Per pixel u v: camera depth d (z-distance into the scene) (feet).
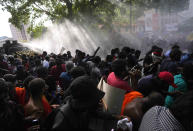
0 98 5.42
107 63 16.07
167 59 13.48
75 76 9.31
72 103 4.50
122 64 7.02
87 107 4.41
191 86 8.83
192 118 3.50
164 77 8.19
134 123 5.86
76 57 21.07
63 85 13.60
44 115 7.43
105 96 7.13
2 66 25.84
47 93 11.52
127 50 17.62
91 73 14.20
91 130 5.67
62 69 17.83
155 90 6.69
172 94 8.45
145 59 11.85
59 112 4.59
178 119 3.73
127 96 6.50
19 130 5.78
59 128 4.36
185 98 3.67
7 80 11.14
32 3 64.44
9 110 5.59
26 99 9.29
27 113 7.26
